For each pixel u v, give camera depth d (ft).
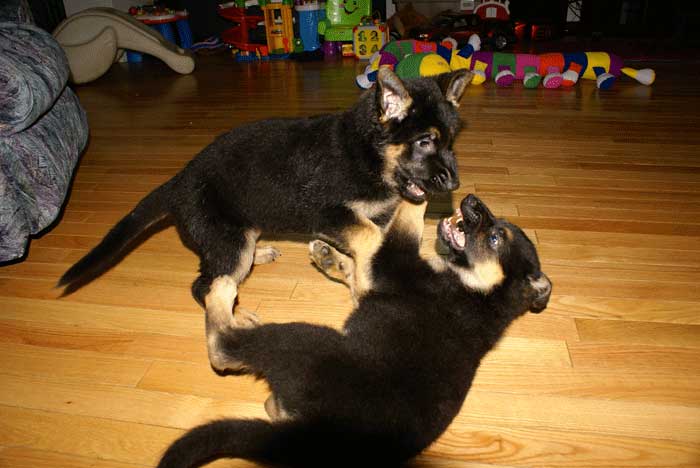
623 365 2.89
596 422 2.63
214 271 3.13
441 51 7.29
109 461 2.51
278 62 9.19
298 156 3.10
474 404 2.72
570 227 3.92
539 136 5.45
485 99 6.74
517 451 2.53
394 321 2.60
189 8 10.25
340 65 8.73
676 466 2.47
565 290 3.34
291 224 3.20
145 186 4.64
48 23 8.93
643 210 4.10
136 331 3.15
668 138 5.32
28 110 3.27
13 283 3.52
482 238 2.82
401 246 2.95
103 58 7.87
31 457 2.53
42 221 3.62
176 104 6.89
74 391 2.81
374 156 3.04
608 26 10.11
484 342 2.67
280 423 2.24
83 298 3.39
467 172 4.72
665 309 3.20
